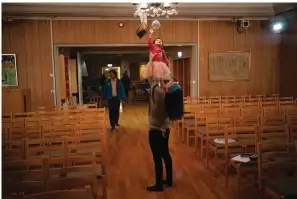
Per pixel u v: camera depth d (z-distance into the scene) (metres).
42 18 7.46
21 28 7.48
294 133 3.62
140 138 6.16
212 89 8.20
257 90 8.35
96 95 12.05
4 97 6.39
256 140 3.45
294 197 2.33
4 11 6.78
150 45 3.36
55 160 2.57
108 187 3.63
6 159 2.83
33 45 7.55
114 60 16.19
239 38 8.15
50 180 2.34
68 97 8.76
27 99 7.16
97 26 7.64
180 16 7.56
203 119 4.89
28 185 2.26
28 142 3.20
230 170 4.11
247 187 3.52
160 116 3.32
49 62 7.62
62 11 7.00
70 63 9.98
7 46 7.49
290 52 7.84
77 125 3.98
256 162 3.17
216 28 8.04
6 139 3.81
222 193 3.38
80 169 2.41
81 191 1.85
